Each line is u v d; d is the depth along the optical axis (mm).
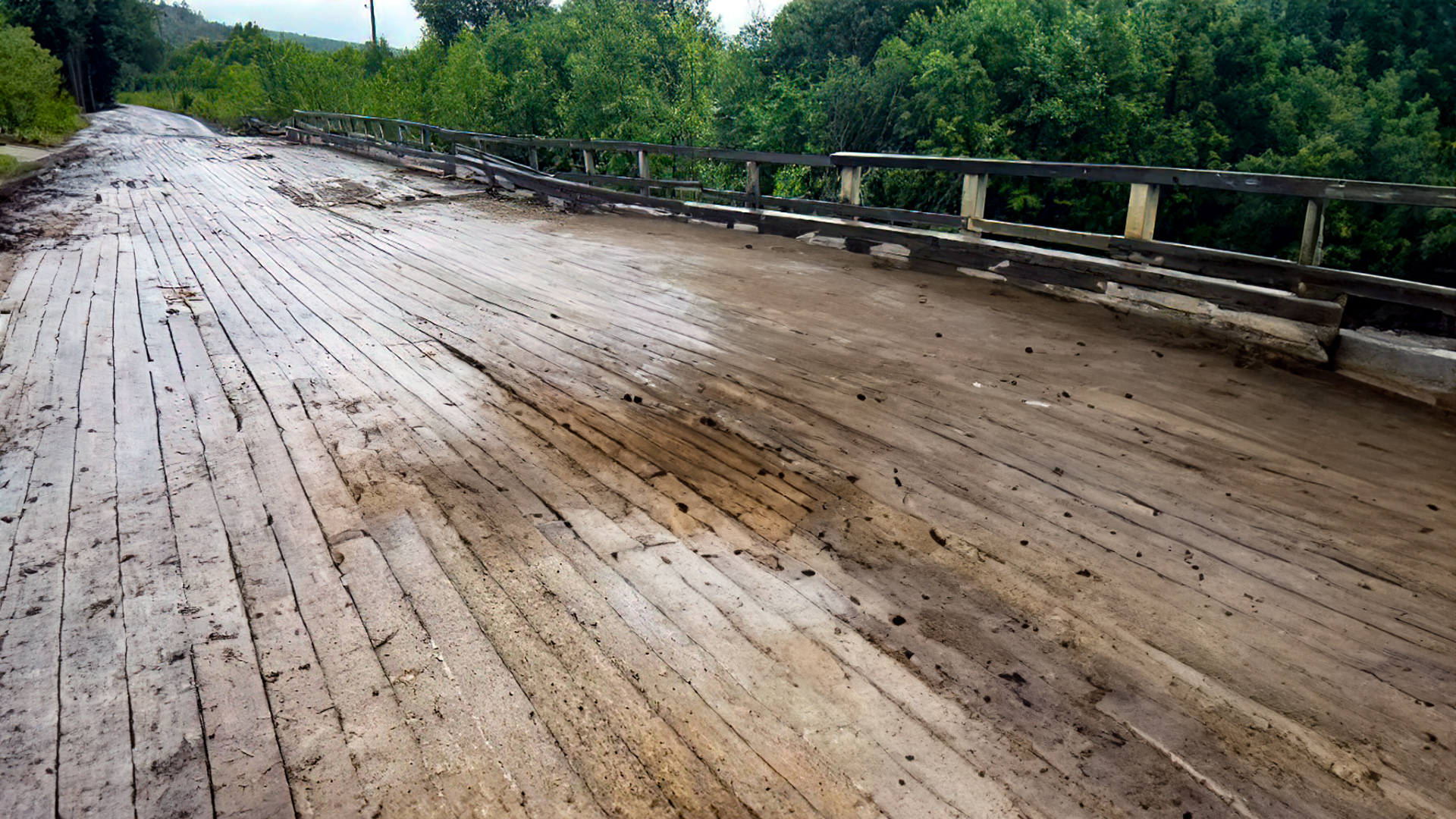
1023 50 22547
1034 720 2271
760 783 2062
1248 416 4301
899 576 2951
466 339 5828
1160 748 2174
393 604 2807
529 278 7711
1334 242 23781
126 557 3113
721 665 2490
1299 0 31844
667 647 2572
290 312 6562
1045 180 23359
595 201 12180
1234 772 2094
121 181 15883
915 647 2570
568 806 1998
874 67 24562
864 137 23844
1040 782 2066
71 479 3758
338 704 2344
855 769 2104
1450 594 2797
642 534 3238
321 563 3059
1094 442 3998
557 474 3762
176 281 7691
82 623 2725
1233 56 26109
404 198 13609
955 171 7367
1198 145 24531
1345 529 3205
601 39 23469
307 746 2193
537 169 13891
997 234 7152
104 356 5465
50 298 6992
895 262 7980
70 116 33688
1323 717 2270
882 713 2297
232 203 13109
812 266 7922
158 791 2051
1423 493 3484
